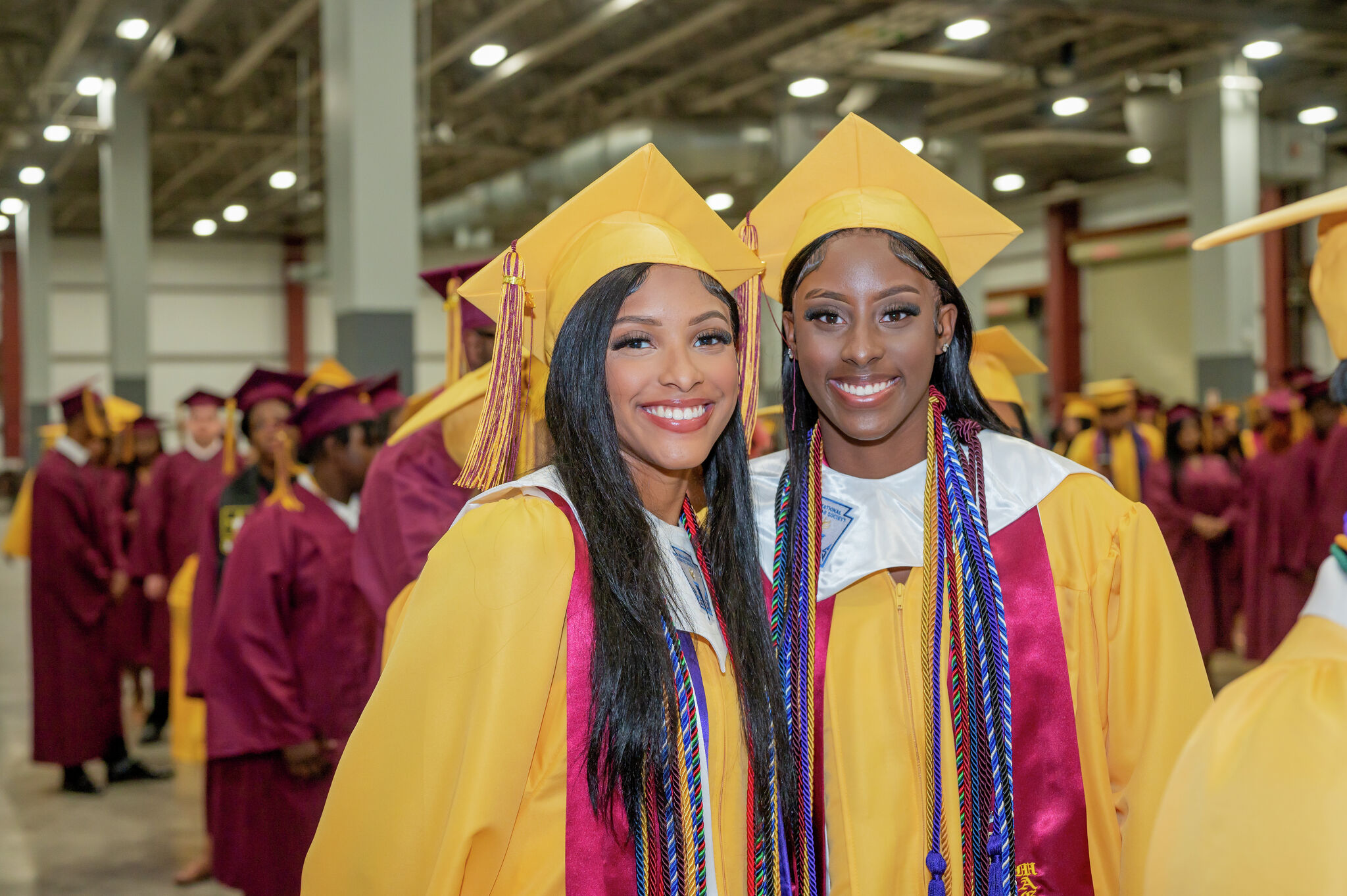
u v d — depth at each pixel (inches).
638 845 46.3
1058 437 366.6
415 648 45.8
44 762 191.2
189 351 874.8
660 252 49.1
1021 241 795.4
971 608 55.9
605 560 46.8
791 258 59.9
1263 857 32.5
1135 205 705.6
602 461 47.8
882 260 56.5
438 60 449.1
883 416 57.2
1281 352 598.2
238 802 118.6
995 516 58.2
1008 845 53.7
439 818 44.4
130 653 230.7
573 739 46.4
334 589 119.1
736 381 50.5
